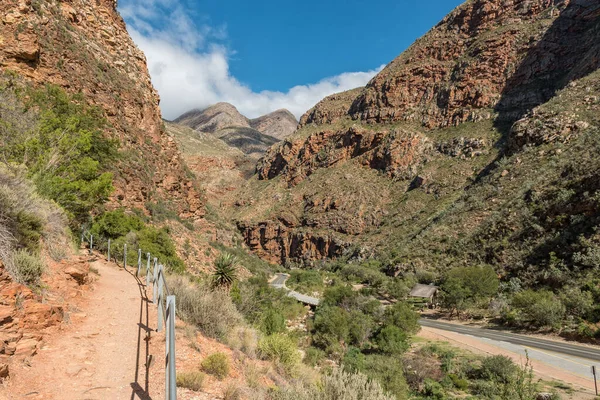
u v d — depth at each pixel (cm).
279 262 14362
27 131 1622
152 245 2562
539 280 4456
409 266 7006
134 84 5725
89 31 5334
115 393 446
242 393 545
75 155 1820
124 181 4084
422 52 16688
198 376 520
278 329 1727
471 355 2888
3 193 701
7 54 3381
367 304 4666
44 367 479
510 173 7419
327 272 10325
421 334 3831
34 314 575
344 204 13412
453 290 4838
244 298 1650
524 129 8062
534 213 5559
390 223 11206
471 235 6488
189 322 786
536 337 3409
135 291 1093
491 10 15375
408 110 15312
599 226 4288
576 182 5169
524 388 1002
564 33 12875
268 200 16812
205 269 4184
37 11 4034
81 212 1866
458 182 10694
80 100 3897
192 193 6378
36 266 684
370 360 2420
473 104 13212
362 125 16450
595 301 3488
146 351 600
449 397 2083
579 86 8050
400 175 13050
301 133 19900
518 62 13088
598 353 2742
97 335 645
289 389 579
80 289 898
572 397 1912
